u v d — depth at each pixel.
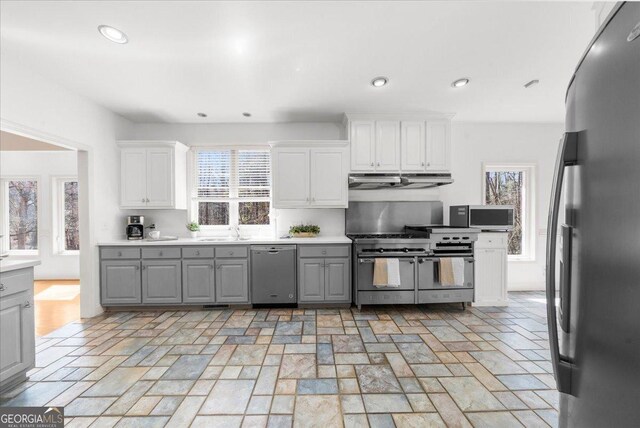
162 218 4.14
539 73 2.84
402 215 4.20
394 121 3.77
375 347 2.56
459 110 3.74
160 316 3.34
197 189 4.21
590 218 0.74
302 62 2.62
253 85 3.03
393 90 3.16
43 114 2.73
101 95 3.20
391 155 3.77
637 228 0.57
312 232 3.99
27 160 5.00
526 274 4.35
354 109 3.66
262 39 2.29
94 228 3.38
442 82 3.00
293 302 3.58
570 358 0.84
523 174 4.44
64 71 2.67
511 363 2.29
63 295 4.18
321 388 1.97
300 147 3.79
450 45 2.40
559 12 2.05
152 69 2.69
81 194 3.30
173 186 3.77
